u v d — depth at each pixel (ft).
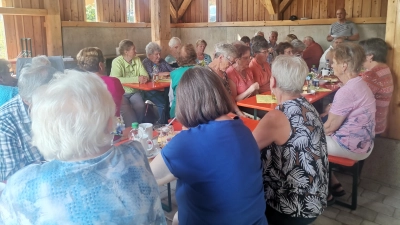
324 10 24.67
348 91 7.61
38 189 2.81
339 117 7.78
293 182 5.21
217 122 4.29
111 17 25.94
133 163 3.19
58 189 2.80
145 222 3.02
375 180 9.82
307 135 5.14
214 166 4.09
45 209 2.76
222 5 29.17
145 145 6.19
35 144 3.06
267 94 10.95
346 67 7.76
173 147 4.19
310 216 5.27
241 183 4.16
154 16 21.03
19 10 19.27
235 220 4.23
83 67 9.46
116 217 2.85
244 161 4.20
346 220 7.89
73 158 2.99
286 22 25.79
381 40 8.91
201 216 4.29
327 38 23.11
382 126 9.29
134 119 12.32
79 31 23.44
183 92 4.42
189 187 4.29
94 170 2.94
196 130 4.23
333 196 8.64
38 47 21.22
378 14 22.59
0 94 6.78
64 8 22.59
